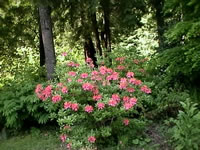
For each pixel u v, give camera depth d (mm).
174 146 3848
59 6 6980
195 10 3664
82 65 4570
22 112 5246
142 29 10148
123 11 6918
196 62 3523
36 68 7043
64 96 4070
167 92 4848
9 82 6555
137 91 4148
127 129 4172
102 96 4043
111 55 5160
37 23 8742
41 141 4832
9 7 7922
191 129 3553
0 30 8070
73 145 4004
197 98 4539
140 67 5051
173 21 6258
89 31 8797
